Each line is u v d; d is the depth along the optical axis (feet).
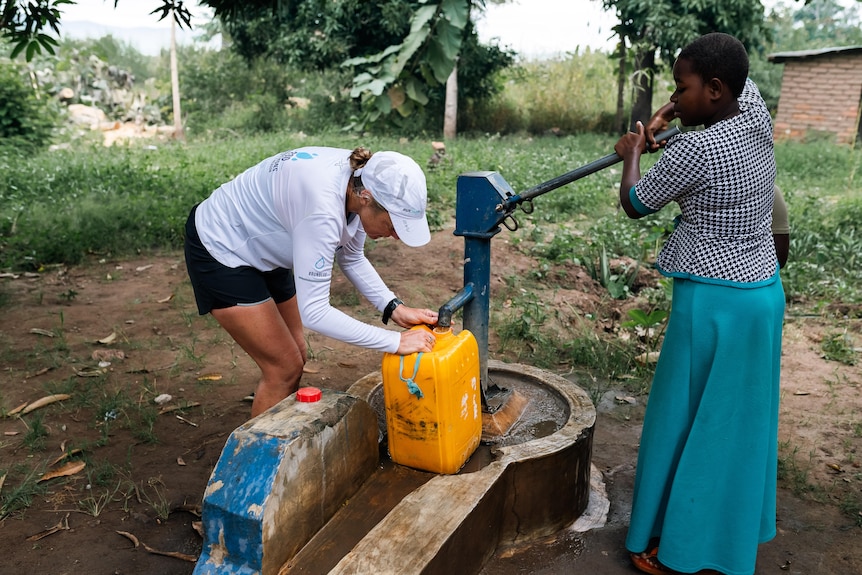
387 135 53.31
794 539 9.60
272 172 8.29
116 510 9.74
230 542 7.18
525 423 9.87
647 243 21.47
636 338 16.43
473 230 9.11
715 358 7.83
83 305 18.04
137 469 10.75
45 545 8.98
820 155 41.98
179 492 10.16
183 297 18.56
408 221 7.55
